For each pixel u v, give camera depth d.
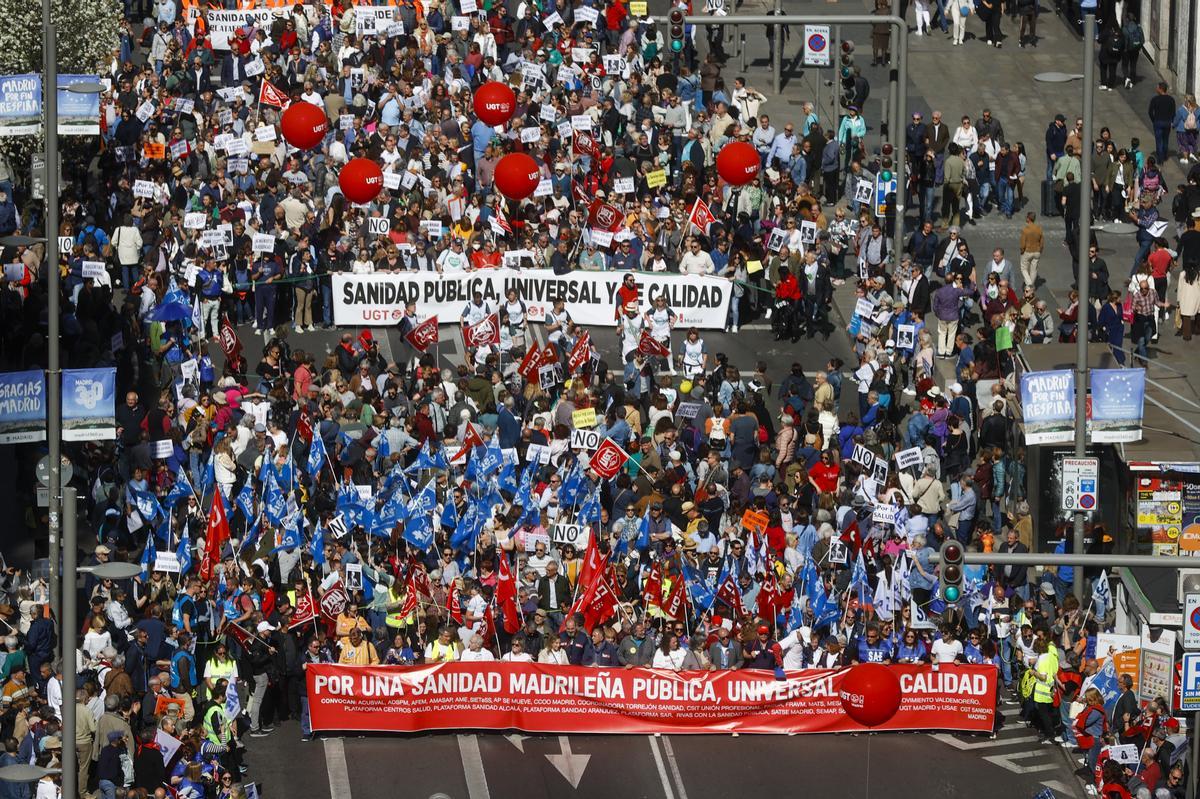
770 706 123.56
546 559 127.88
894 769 119.81
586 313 166.25
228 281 163.00
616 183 171.62
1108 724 118.25
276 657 122.38
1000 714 126.06
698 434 143.38
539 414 142.88
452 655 124.06
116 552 129.75
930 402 144.50
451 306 165.88
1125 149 178.62
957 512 136.62
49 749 107.94
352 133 177.75
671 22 153.38
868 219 167.62
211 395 144.25
